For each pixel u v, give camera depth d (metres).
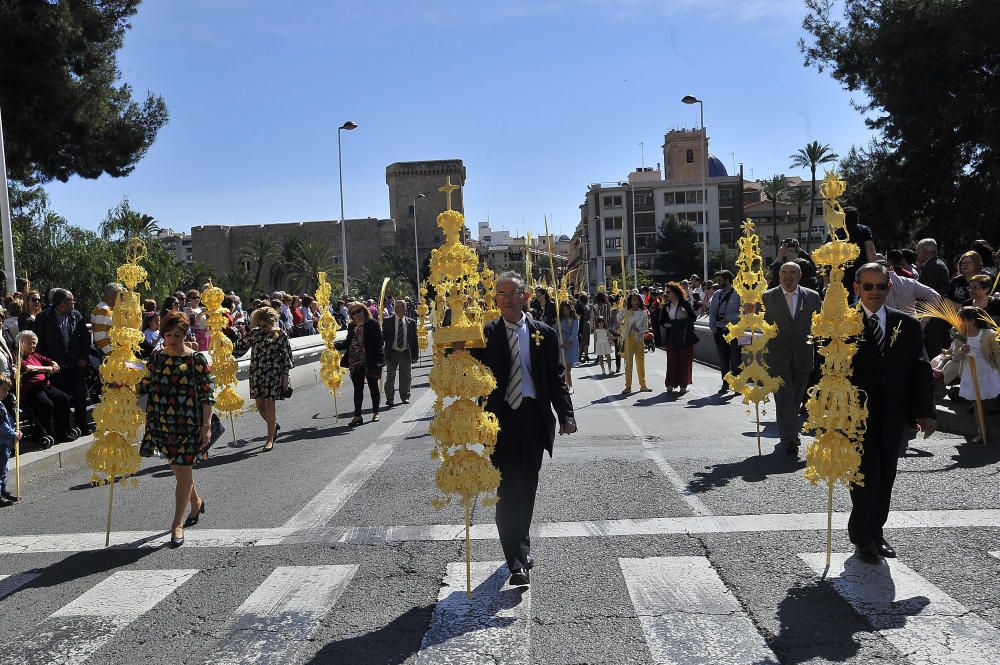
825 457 5.14
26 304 11.84
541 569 5.38
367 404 15.18
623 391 15.56
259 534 6.48
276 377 10.52
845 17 32.38
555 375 5.27
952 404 10.10
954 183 32.06
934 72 29.45
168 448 6.40
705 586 4.98
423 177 115.38
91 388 12.57
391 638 4.40
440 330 4.71
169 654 4.34
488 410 5.13
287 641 4.43
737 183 99.38
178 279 30.78
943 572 5.05
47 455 9.68
